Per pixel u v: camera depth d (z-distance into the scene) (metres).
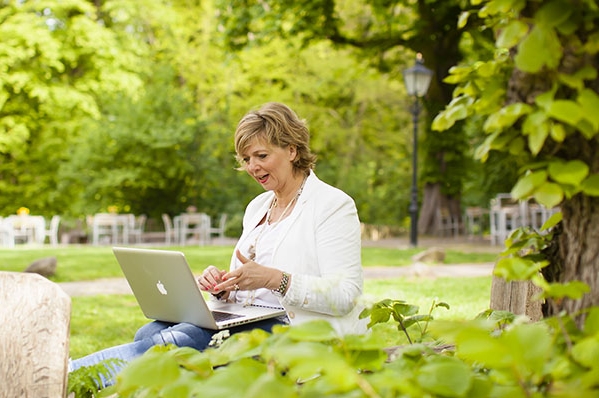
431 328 1.30
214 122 21.23
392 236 19.53
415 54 17.53
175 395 1.34
